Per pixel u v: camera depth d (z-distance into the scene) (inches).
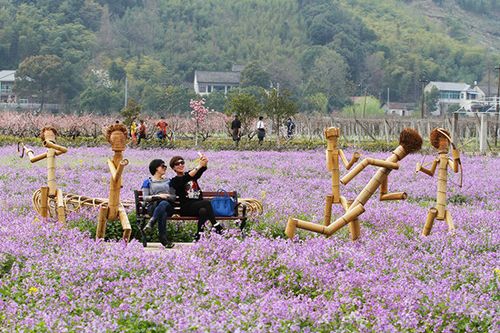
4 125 3811.5
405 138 904.3
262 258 748.0
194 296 646.5
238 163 2326.5
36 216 1019.3
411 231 1020.5
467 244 902.4
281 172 2048.5
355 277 699.4
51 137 987.3
